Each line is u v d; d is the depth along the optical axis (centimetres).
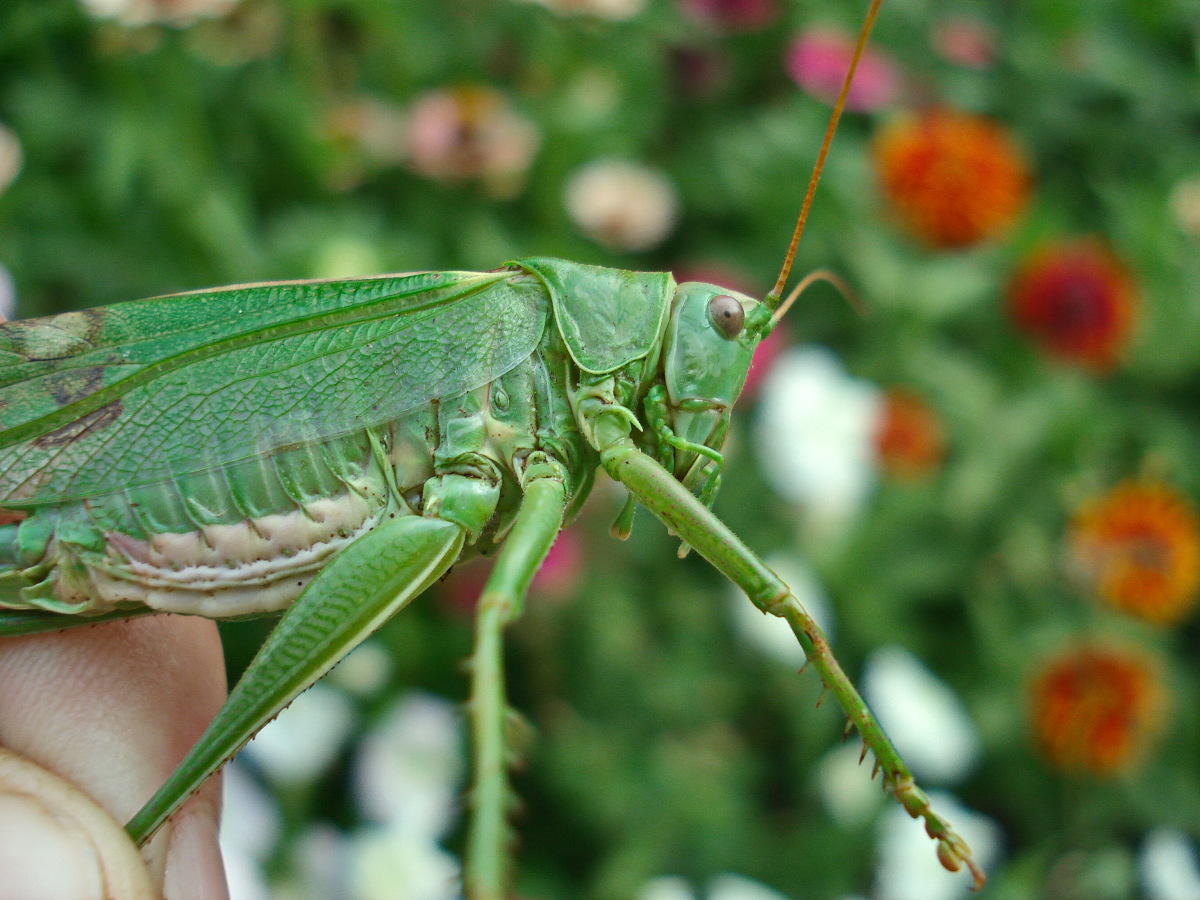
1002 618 20
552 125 22
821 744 19
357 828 18
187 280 19
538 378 11
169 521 11
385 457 11
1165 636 21
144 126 19
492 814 10
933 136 21
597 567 19
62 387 11
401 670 18
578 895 17
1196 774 20
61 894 10
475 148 20
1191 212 24
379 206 21
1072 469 22
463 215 21
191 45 20
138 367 11
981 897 18
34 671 12
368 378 11
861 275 22
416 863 17
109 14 19
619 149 23
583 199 21
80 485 11
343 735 17
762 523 20
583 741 18
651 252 23
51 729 12
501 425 11
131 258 19
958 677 20
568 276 11
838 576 20
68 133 20
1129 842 20
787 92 25
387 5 22
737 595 19
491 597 10
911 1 27
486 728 10
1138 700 18
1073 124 27
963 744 19
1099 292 20
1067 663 18
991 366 22
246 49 21
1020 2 29
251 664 11
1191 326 23
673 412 11
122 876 11
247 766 17
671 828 18
